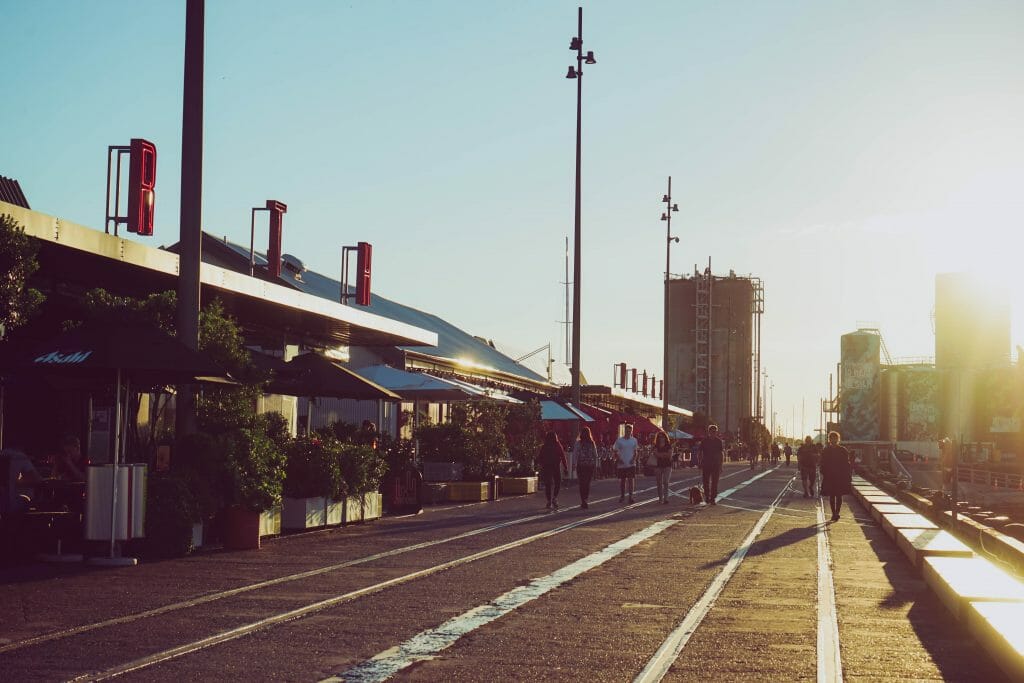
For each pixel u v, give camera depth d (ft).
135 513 49.03
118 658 27.17
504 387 161.38
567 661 27.30
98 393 63.36
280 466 58.65
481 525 71.87
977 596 33.14
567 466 156.35
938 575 38.65
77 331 48.44
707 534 66.18
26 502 51.13
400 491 83.92
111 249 61.77
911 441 472.85
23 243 45.83
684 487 146.20
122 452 60.13
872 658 28.30
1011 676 25.41
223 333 60.39
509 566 47.83
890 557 54.29
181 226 57.06
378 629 31.71
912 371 477.36
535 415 130.82
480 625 32.50
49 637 30.04
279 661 26.99
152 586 40.81
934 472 298.76
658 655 28.14
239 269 122.72
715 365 606.14
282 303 85.66
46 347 47.98
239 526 54.90
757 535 66.18
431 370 160.35
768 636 31.14
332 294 136.98
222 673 25.53
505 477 122.11
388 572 45.39
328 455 66.69
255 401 60.95
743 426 573.74
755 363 614.75
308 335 113.80
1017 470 298.15
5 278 45.21
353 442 81.10
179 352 47.80
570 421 157.17
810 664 27.30
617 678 25.40
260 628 31.68
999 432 395.96
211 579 42.93
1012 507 172.65
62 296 68.59
